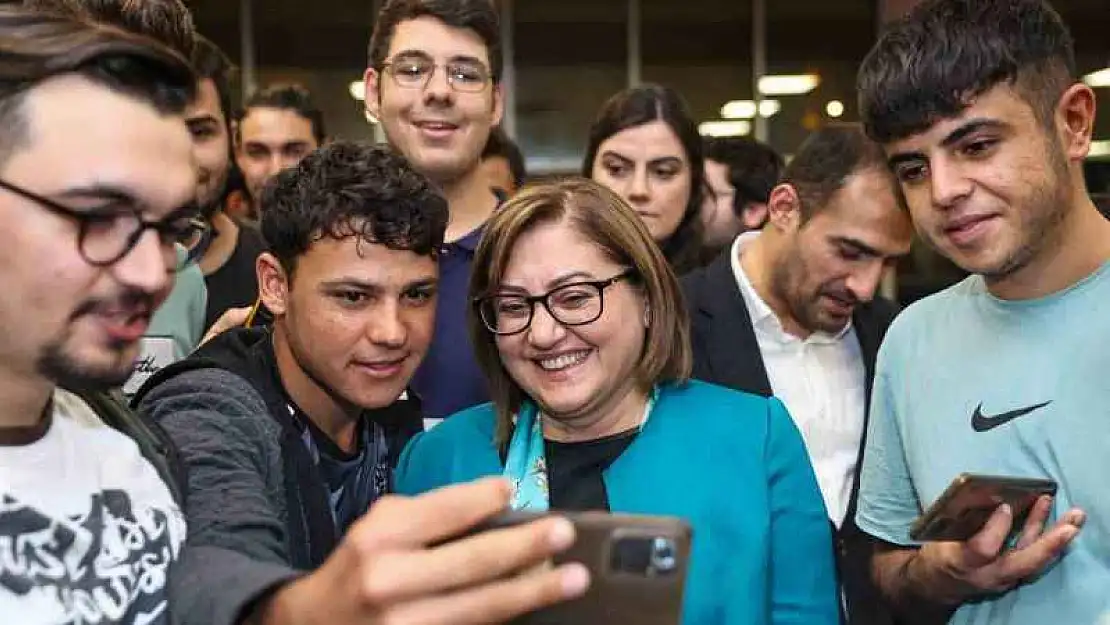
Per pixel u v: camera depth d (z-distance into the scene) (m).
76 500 0.80
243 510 0.97
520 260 1.36
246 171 3.40
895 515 1.54
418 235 1.34
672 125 2.69
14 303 0.71
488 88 2.29
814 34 7.20
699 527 1.35
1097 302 1.28
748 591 1.34
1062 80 1.26
